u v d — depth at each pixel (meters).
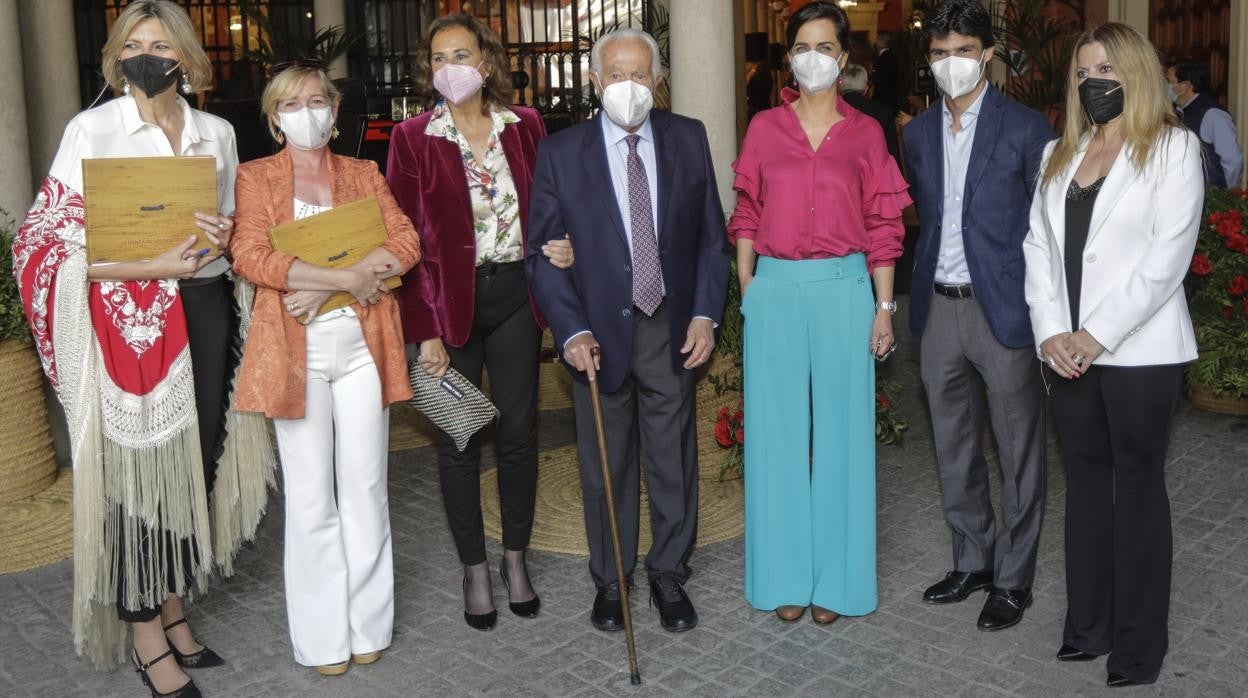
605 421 3.80
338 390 3.51
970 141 3.65
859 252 3.69
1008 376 3.70
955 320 3.76
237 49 13.06
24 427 5.13
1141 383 3.21
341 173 3.55
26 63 6.28
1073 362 3.25
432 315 3.67
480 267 3.73
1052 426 5.88
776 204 3.66
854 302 3.67
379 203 3.57
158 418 3.32
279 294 3.36
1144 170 3.16
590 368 3.62
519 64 13.45
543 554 4.52
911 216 12.75
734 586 4.18
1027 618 3.84
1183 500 4.86
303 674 3.61
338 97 3.46
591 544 3.89
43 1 6.29
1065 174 3.33
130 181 3.18
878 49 15.88
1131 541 3.31
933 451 5.61
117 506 3.35
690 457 3.89
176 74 3.23
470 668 3.62
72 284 3.23
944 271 3.75
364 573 3.60
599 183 3.65
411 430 6.11
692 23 5.42
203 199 3.24
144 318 3.29
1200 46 8.87
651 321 3.74
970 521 3.97
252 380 3.34
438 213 3.67
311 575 3.54
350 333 3.46
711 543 4.58
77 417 3.31
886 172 3.67
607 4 13.42
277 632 3.89
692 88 5.46
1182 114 6.86
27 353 5.12
